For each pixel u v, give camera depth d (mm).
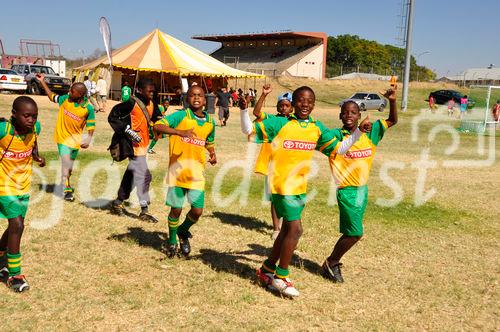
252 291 4797
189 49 32969
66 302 4348
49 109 22312
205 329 4012
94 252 5559
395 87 5059
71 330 3904
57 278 4836
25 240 5797
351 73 69750
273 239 6449
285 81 55438
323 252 6059
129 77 34344
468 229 7316
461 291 5051
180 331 3967
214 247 6020
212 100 28812
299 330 4094
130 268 5164
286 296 4715
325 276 5238
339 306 4598
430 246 6441
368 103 38656
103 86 24438
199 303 4465
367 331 4152
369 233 6867
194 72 30391
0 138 4352
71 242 5836
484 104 30172
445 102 42469
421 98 50469
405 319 4406
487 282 5336
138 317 4160
